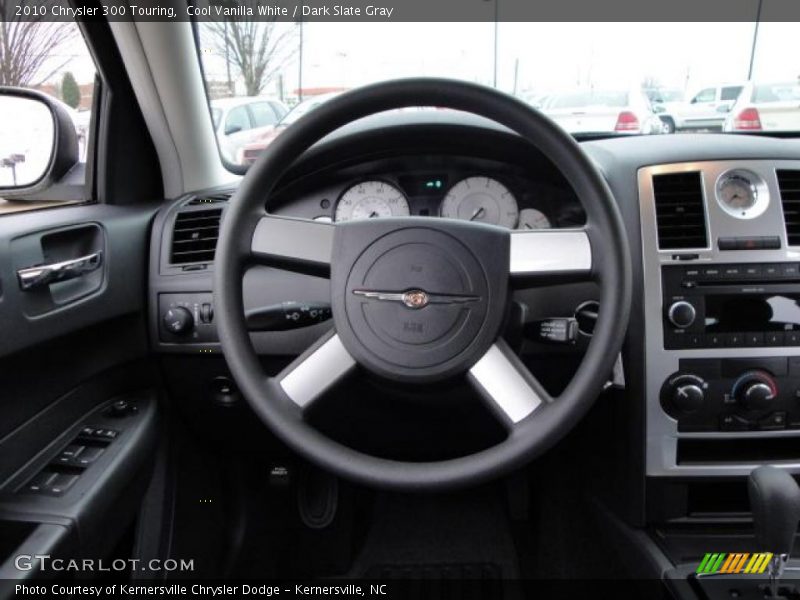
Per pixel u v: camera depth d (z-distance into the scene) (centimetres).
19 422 103
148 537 130
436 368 88
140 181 149
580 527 156
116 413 126
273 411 89
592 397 84
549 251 87
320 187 135
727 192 119
